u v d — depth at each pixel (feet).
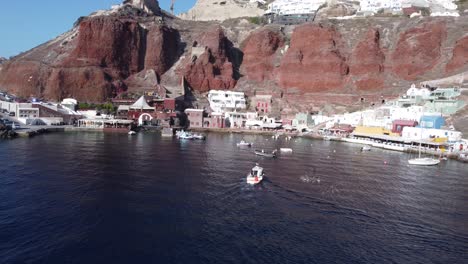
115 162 256.11
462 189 212.84
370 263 121.19
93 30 634.43
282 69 639.76
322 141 451.53
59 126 484.33
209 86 651.25
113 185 194.90
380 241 137.28
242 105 609.42
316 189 201.57
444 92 456.86
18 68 643.86
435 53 576.20
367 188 208.33
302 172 245.04
